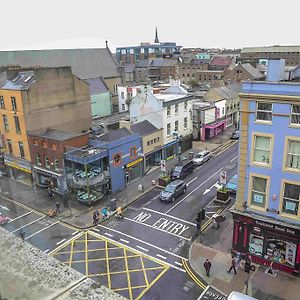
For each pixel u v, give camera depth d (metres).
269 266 19.31
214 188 31.58
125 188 32.03
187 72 95.81
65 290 2.38
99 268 19.66
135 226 25.06
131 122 39.00
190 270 19.53
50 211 25.97
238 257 19.73
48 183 29.70
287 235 18.19
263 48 102.56
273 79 17.92
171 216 26.48
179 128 42.81
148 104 39.38
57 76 34.34
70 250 21.66
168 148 40.81
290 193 18.05
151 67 100.94
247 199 19.44
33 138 30.59
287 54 97.56
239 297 9.55
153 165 38.97
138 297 17.23
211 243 22.33
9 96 31.89
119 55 146.75
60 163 29.31
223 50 147.50
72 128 36.81
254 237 19.62
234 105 58.97
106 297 2.35
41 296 2.28
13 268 2.55
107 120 46.88
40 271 2.54
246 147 18.78
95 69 66.38
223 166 37.84
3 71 36.75
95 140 32.16
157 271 19.48
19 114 31.38
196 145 47.66
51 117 34.00
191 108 45.12
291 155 17.67
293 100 16.64
